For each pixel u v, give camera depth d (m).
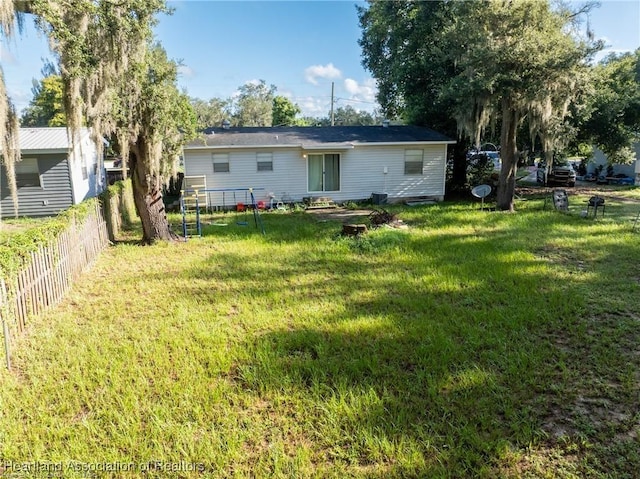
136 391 3.62
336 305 5.68
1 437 3.05
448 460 2.79
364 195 16.50
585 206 14.44
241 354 4.25
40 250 5.32
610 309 5.33
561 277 6.68
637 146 21.28
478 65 12.12
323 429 3.12
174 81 9.07
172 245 9.52
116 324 5.17
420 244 9.15
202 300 6.02
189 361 4.14
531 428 3.08
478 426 3.13
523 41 11.42
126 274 7.38
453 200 17.14
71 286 6.54
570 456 2.83
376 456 2.84
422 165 16.78
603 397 3.48
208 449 2.92
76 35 6.79
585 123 17.06
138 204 9.77
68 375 3.93
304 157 15.67
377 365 3.99
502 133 13.60
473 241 9.33
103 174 19.16
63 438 3.09
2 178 13.38
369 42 20.77
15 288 4.56
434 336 4.61
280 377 3.81
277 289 6.43
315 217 13.41
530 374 3.79
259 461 2.83
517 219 12.00
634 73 17.97
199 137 11.21
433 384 3.64
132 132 8.45
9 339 4.25
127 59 7.71
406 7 17.91
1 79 6.40
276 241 9.71
